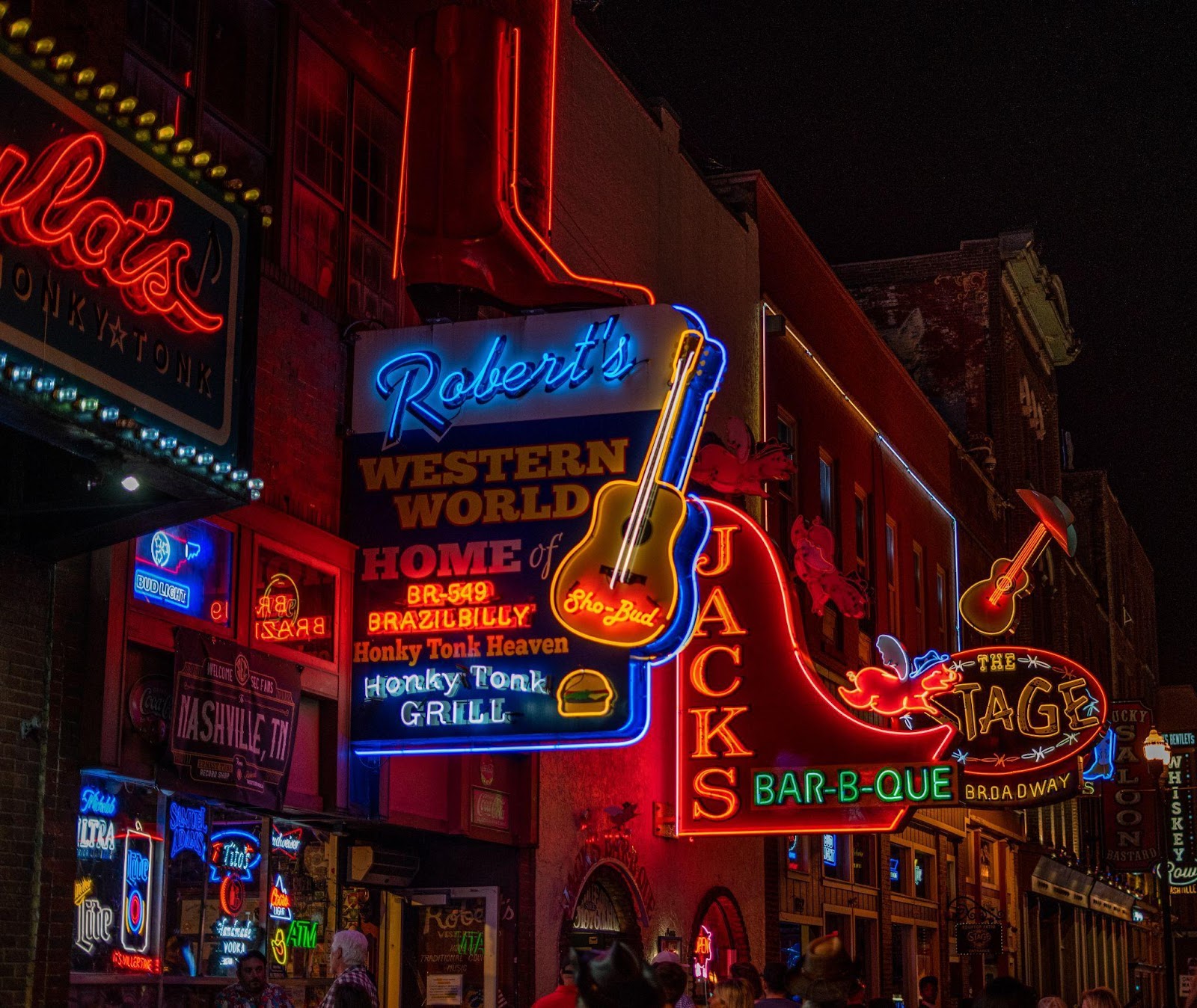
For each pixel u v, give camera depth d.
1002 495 39.91
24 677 9.94
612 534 13.04
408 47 15.27
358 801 13.03
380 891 14.69
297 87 13.69
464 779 14.52
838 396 27.22
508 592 13.11
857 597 19.03
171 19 12.26
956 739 17.28
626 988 4.00
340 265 14.10
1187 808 45.47
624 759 18.14
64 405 8.20
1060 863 41.91
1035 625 42.69
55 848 9.97
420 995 15.12
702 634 18.03
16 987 9.62
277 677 12.02
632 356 13.31
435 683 13.05
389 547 13.40
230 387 9.62
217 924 11.62
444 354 13.69
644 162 20.12
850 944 26.14
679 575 13.02
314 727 12.86
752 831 17.42
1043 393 46.72
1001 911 37.16
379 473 13.55
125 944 10.59
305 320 13.29
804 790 17.39
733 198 24.33
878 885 27.62
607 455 13.17
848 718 17.52
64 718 10.17
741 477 18.31
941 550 33.56
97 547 10.13
